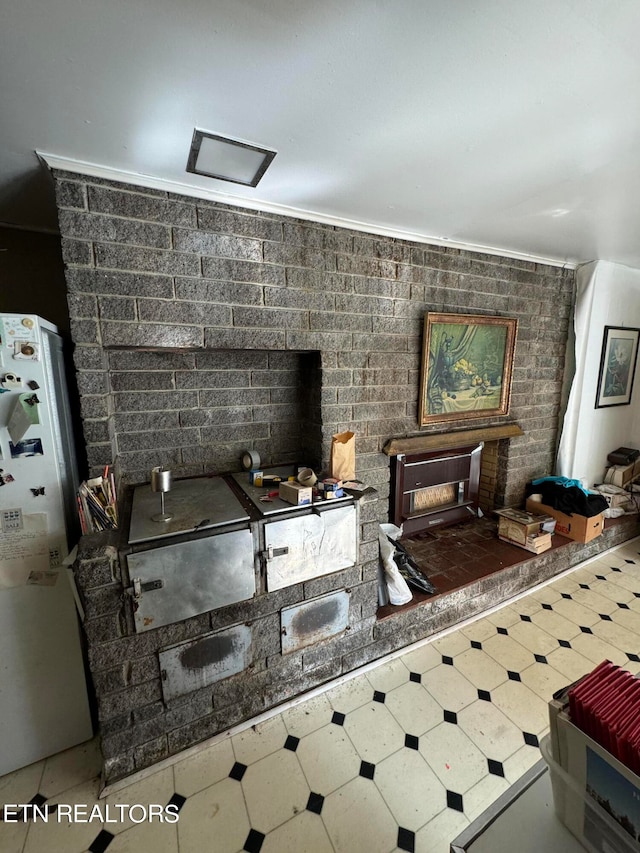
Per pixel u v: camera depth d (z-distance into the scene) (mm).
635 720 672
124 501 1707
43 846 1212
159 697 1428
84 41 808
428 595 2086
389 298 2135
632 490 3311
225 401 2078
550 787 849
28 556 1367
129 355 1819
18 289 1962
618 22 769
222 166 1355
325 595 1725
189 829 1247
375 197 1632
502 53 853
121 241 1448
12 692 1406
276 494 1769
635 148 1259
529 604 2395
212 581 1444
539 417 3051
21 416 1276
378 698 1725
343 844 1203
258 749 1500
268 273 1749
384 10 745
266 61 872
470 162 1345
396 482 2451
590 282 2863
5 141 1196
